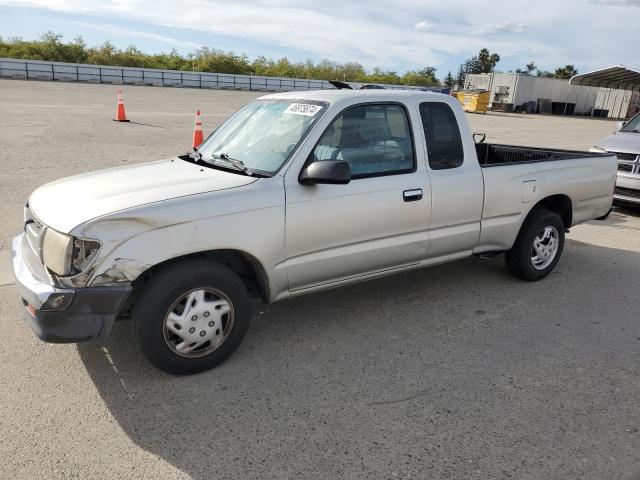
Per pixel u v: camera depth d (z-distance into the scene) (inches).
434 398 128.5
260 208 134.8
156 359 129.0
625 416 123.3
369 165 156.6
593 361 148.1
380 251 159.9
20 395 125.0
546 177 198.4
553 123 1272.1
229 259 144.6
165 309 126.5
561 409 125.3
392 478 102.5
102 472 102.0
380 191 155.3
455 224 176.1
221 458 106.6
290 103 163.2
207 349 136.0
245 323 140.2
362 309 177.9
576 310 182.1
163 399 125.3
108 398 125.0
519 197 190.1
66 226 118.7
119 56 2255.2
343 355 147.6
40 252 125.4
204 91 1456.7
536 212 201.5
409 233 165.2
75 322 118.5
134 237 120.1
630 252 252.4
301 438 113.0
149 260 121.4
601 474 104.7
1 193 296.0
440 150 171.5
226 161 153.9
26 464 103.3
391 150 161.0
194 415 119.8
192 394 127.6
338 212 147.7
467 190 175.2
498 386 134.3
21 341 149.0
